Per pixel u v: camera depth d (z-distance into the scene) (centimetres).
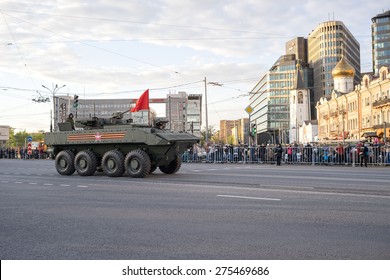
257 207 893
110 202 997
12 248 589
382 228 683
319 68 13900
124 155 1750
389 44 13900
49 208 920
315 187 1264
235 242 601
